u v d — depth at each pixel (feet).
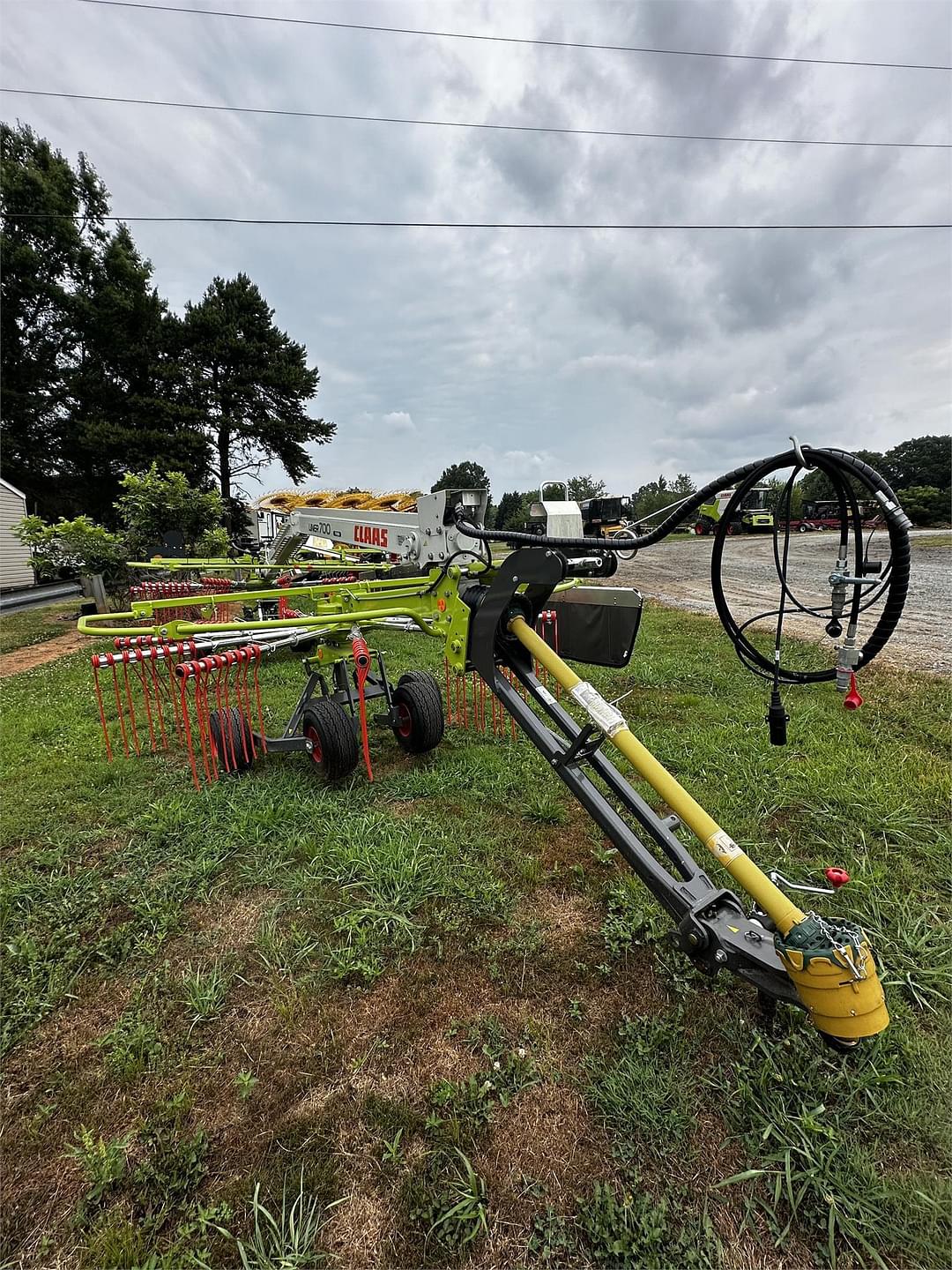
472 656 9.44
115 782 13.21
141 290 91.76
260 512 39.78
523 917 8.53
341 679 14.48
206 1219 4.92
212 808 11.59
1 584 62.39
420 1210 4.95
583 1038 6.55
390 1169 5.30
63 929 8.46
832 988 4.96
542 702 8.41
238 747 12.89
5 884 9.61
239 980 7.52
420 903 8.75
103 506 88.33
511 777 12.66
